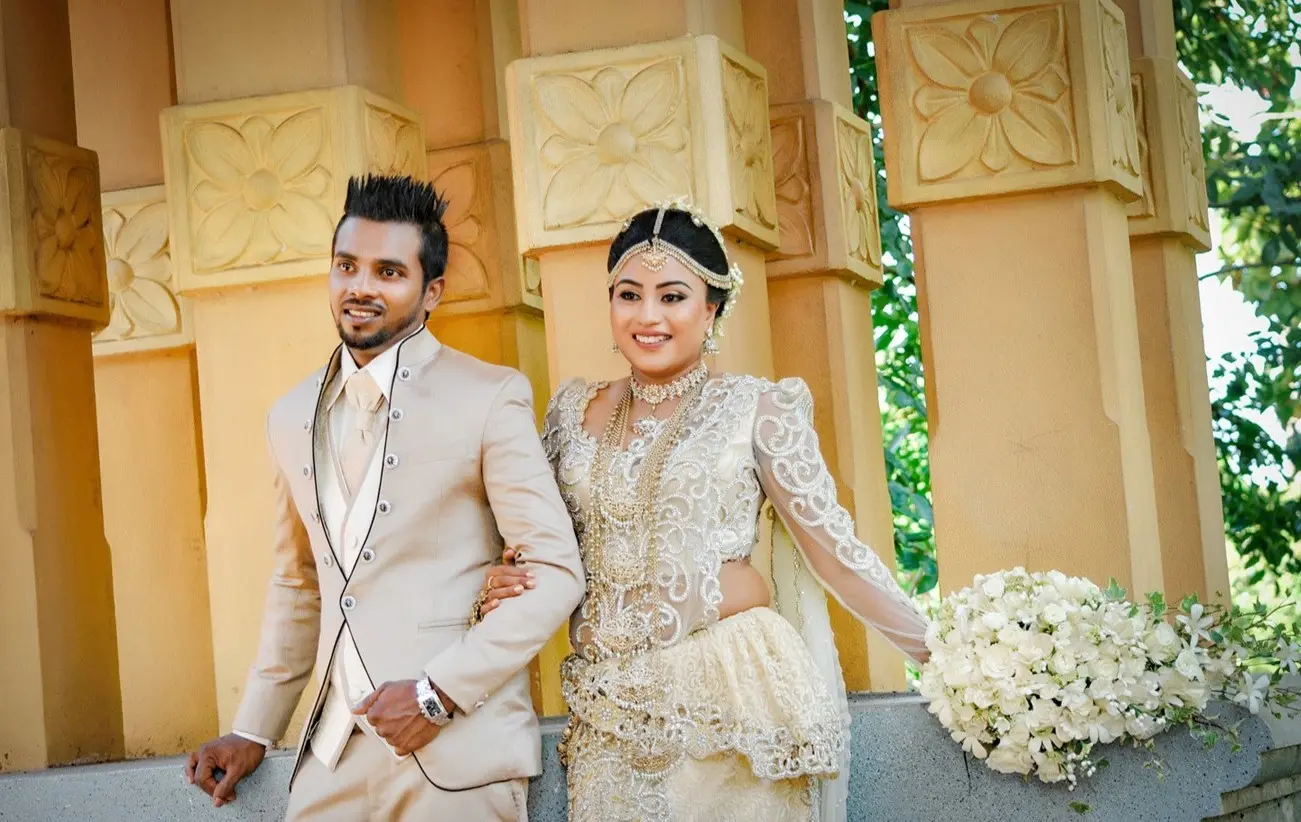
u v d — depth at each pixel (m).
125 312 7.02
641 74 5.06
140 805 4.30
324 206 5.57
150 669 7.14
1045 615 3.67
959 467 5.27
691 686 3.60
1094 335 5.19
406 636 3.60
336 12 5.63
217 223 5.65
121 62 7.14
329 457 3.74
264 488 5.66
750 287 5.32
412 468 3.65
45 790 4.36
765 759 3.57
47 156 5.71
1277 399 9.95
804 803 3.66
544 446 3.87
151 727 7.12
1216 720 3.75
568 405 3.88
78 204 5.86
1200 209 7.13
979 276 5.29
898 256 8.98
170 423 7.11
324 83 5.63
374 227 3.73
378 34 5.88
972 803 3.88
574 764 3.70
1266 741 3.74
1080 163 5.16
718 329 3.86
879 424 6.48
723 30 5.31
